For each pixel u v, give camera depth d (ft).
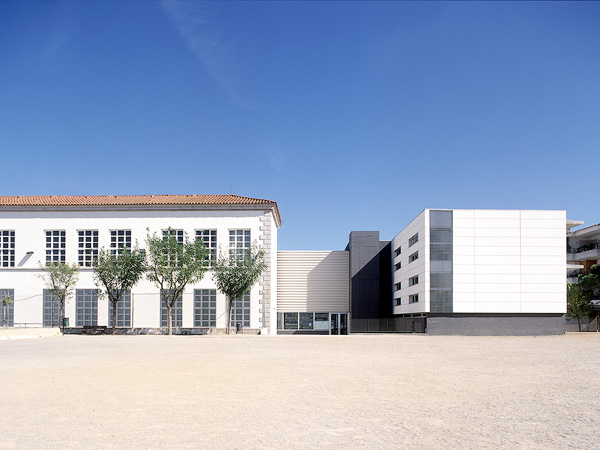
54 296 145.38
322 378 44.11
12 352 71.97
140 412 29.91
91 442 23.57
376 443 23.24
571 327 192.75
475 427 26.22
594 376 45.83
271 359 61.46
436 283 139.64
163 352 71.92
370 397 34.73
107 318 146.30
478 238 140.56
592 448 22.44
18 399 34.19
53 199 157.38
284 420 27.78
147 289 146.61
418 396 35.14
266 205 147.54
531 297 139.13
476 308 138.92
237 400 33.60
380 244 204.64
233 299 136.87
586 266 206.49
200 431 25.48
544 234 140.56
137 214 149.48
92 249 148.66
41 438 24.29
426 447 22.61
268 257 146.30
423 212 142.31
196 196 160.45
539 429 25.81
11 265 150.20
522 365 55.06
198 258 131.23
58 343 92.89
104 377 44.60
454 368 52.06
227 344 91.45
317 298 201.67
